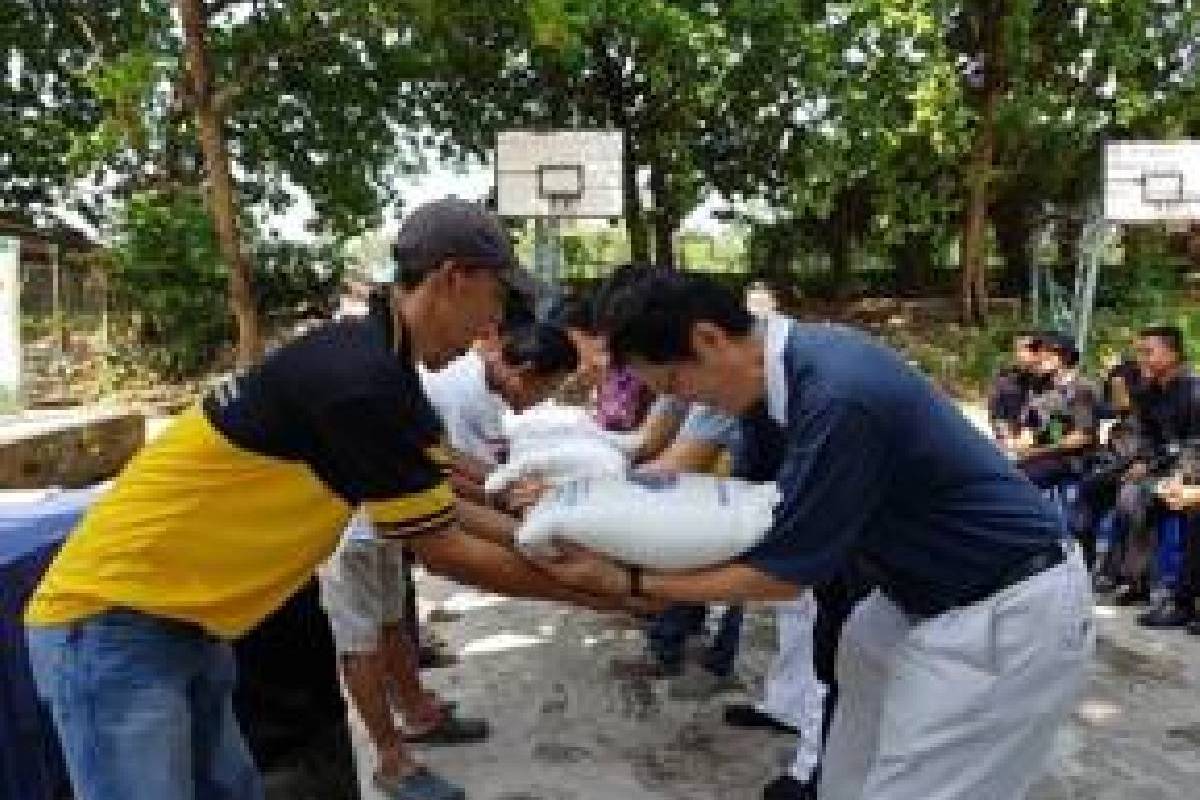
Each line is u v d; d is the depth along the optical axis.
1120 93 19.72
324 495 2.55
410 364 2.50
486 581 2.53
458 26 19.08
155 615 2.56
